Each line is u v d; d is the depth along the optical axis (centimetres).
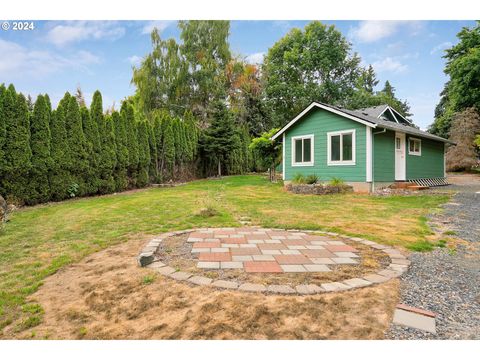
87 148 1124
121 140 1316
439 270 336
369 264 344
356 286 283
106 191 1219
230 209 757
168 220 610
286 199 966
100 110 1209
